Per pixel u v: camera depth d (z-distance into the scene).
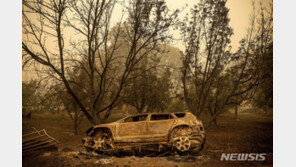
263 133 6.11
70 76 6.89
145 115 6.16
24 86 6.38
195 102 7.23
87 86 7.16
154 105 7.39
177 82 7.38
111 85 7.42
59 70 6.71
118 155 5.88
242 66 7.09
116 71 7.37
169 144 5.74
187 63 7.29
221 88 7.20
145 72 7.39
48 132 6.23
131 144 5.87
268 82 6.84
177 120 5.83
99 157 5.52
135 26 6.92
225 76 7.18
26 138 5.99
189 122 5.79
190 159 5.35
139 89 7.38
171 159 5.36
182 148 5.64
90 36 7.02
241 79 7.06
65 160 5.16
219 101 7.20
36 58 6.38
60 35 6.61
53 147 6.05
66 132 6.47
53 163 4.95
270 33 6.97
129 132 5.96
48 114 6.55
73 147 6.00
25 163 5.08
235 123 6.65
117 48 7.09
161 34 7.07
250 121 6.70
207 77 7.23
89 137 6.11
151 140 5.81
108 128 6.09
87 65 7.20
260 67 6.93
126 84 7.24
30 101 6.41
